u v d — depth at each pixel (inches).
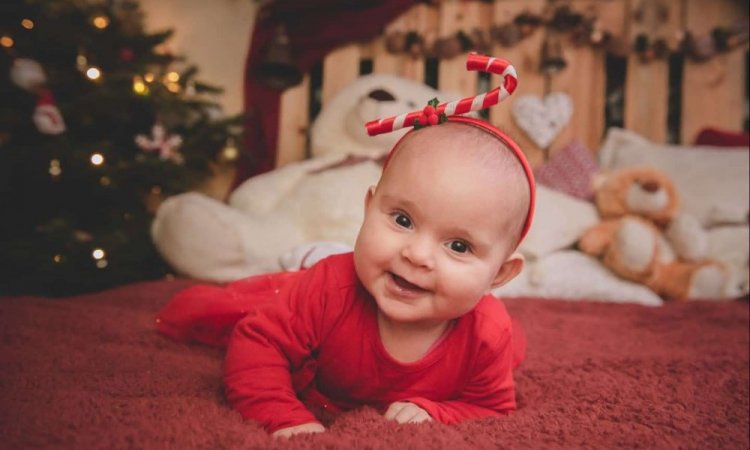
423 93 111.2
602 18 127.0
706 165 103.0
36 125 91.7
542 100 120.8
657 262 88.2
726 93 125.9
